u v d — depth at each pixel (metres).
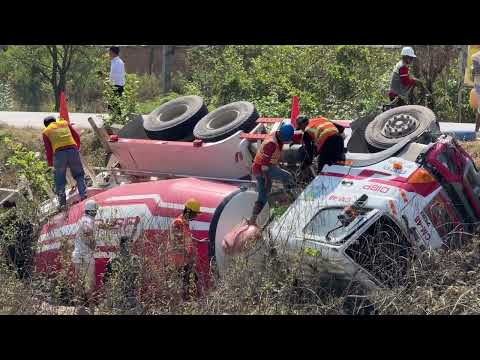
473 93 24.59
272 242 12.95
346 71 29.28
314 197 13.84
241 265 12.35
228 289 12.01
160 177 17.25
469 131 23.77
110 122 23.33
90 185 18.73
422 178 13.78
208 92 33.16
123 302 12.30
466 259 12.62
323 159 14.55
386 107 21.12
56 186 17.30
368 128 15.30
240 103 17.09
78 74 40.88
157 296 12.33
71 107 37.34
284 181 14.83
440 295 11.81
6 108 39.91
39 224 14.71
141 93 37.75
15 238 14.05
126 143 17.31
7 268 13.12
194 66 37.50
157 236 13.94
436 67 32.28
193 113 17.50
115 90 23.91
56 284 13.16
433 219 13.73
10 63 41.94
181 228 13.44
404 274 12.38
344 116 26.14
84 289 12.88
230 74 31.02
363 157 14.37
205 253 14.13
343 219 13.09
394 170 13.90
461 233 13.52
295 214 13.50
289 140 14.71
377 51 31.73
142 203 14.92
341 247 12.59
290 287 11.87
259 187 14.59
